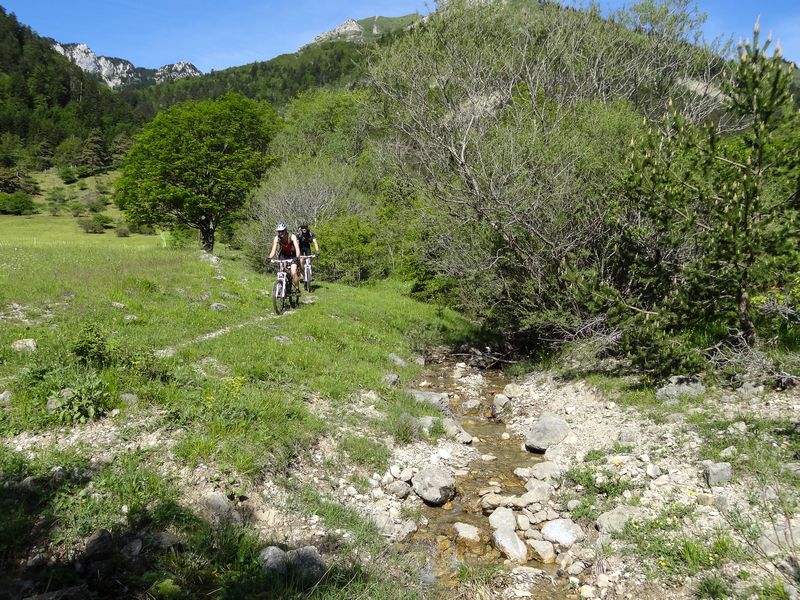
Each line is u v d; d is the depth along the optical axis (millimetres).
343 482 6387
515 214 11789
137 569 4180
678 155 8570
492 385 12047
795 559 4262
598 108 14055
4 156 134500
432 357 14461
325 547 5066
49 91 185000
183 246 28625
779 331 8297
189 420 6145
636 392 8586
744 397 7328
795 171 7387
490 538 5641
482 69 17547
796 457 5613
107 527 4484
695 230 8727
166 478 5152
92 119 177750
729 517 4945
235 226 35031
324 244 25016
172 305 12281
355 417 8047
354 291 20828
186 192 34094
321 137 46625
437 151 13938
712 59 20188
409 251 20594
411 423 8008
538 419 8891
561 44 20344
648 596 4395
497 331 16312
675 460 6285
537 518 5965
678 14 21312
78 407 5836
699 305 8297
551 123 15125
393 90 18578
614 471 6441
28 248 19156
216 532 4801
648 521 5223
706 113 17969
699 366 8133
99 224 81562
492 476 7160
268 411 6832
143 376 6867
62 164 144250
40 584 3850
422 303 21016
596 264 11117
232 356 9016
